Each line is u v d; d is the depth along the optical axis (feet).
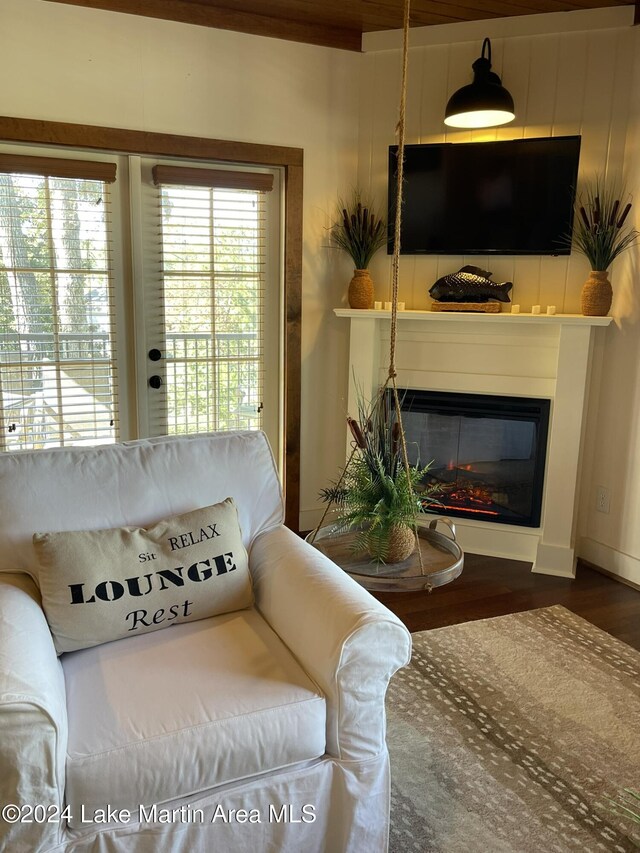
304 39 11.53
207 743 4.65
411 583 5.95
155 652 5.52
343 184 12.23
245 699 4.95
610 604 10.37
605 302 10.71
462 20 11.33
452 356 11.87
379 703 5.27
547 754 6.89
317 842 5.25
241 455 7.06
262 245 11.98
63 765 4.32
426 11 10.97
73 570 5.54
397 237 7.02
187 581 5.91
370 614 5.17
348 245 12.01
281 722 4.89
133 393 11.55
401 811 6.09
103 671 5.24
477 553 12.28
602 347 11.38
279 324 12.43
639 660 8.71
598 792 6.39
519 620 9.78
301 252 12.07
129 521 6.29
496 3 10.64
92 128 10.44
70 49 10.19
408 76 11.80
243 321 12.12
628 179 10.85
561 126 11.19
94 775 4.36
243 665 5.38
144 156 10.97
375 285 12.56
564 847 5.75
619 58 10.73
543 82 11.16
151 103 10.74
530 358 11.37
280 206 12.07
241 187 11.51
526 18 11.08
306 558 6.22
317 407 12.74
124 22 10.41
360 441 6.68
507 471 12.21
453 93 11.62
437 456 12.57
